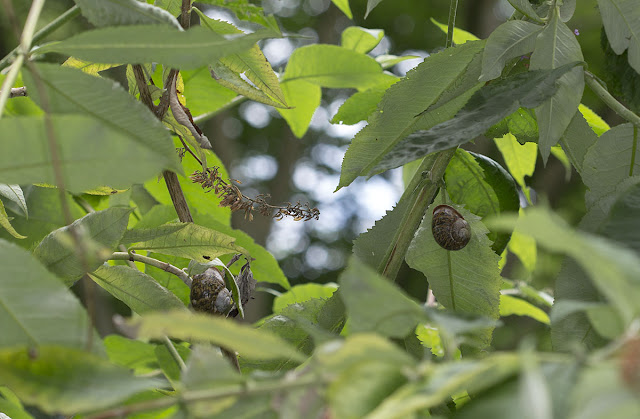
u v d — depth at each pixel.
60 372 0.80
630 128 1.00
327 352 0.76
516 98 0.96
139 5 0.92
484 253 1.04
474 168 1.10
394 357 0.75
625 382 0.62
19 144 0.83
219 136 3.87
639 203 0.88
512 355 0.68
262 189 5.50
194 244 1.01
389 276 1.02
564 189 3.46
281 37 0.90
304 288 1.25
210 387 0.81
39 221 1.17
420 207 1.03
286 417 0.78
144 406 0.78
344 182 1.01
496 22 3.96
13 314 0.84
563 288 0.92
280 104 1.04
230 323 0.77
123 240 1.00
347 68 1.31
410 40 4.70
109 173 0.83
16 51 0.94
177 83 1.03
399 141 0.99
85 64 1.04
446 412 0.95
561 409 0.64
